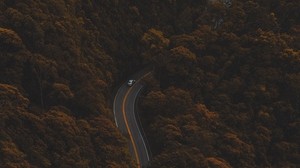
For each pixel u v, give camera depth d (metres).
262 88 132.38
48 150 100.31
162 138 122.88
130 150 124.88
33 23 115.12
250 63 139.62
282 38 143.50
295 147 126.69
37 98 112.19
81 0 143.62
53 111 107.75
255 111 132.25
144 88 147.38
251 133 127.62
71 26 127.12
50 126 103.56
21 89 108.25
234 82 136.25
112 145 112.25
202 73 139.75
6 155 89.19
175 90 134.00
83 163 101.56
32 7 119.56
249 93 133.25
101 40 144.25
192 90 137.38
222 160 117.75
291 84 133.25
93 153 107.06
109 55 145.38
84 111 118.31
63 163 99.19
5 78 107.00
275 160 125.81
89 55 134.00
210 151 120.06
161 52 148.25
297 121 130.00
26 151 96.19
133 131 131.12
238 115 130.38
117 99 142.00
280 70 136.12
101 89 125.75
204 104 135.62
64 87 113.94
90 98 119.00
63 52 121.06
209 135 122.06
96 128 113.50
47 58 116.12
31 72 111.38
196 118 127.50
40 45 115.50
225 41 147.00
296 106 132.75
